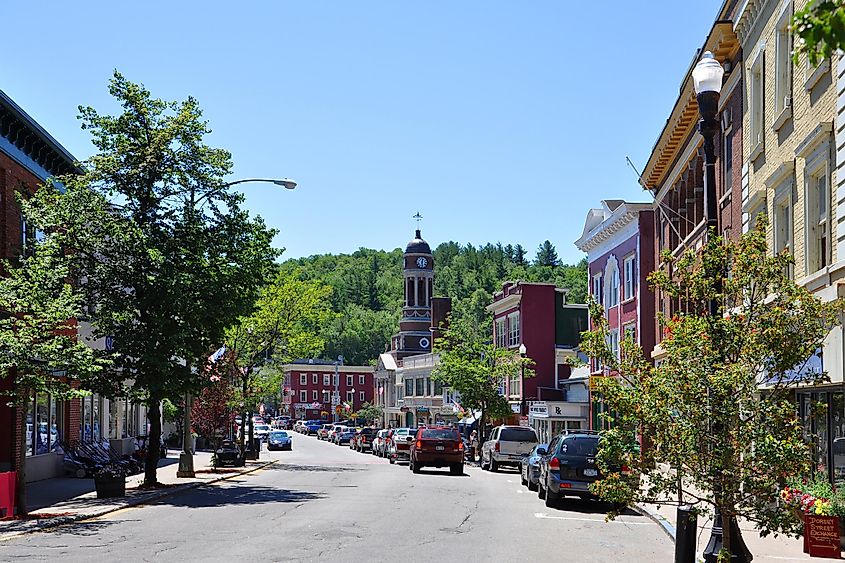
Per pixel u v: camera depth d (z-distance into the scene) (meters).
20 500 19.39
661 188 38.78
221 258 27.38
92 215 25.89
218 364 39.00
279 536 16.66
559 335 65.06
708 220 13.30
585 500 25.52
